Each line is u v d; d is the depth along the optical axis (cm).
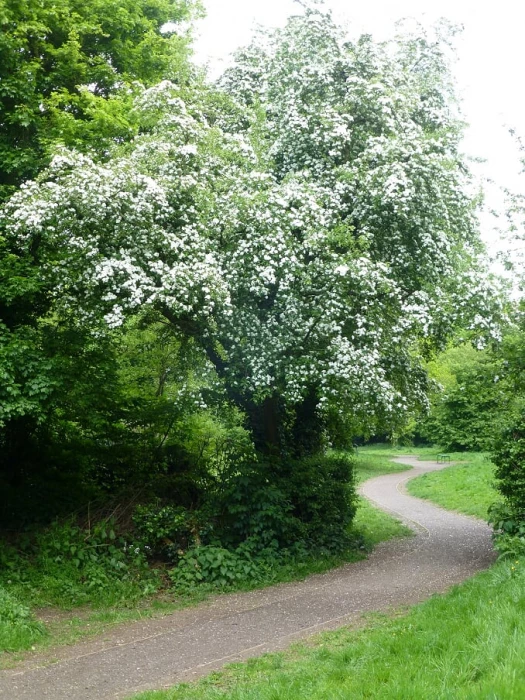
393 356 1450
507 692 455
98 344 1302
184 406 1372
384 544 1554
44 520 1276
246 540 1277
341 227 1167
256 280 1155
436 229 1329
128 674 725
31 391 1088
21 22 1270
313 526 1386
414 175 1230
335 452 1741
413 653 619
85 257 1139
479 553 1342
